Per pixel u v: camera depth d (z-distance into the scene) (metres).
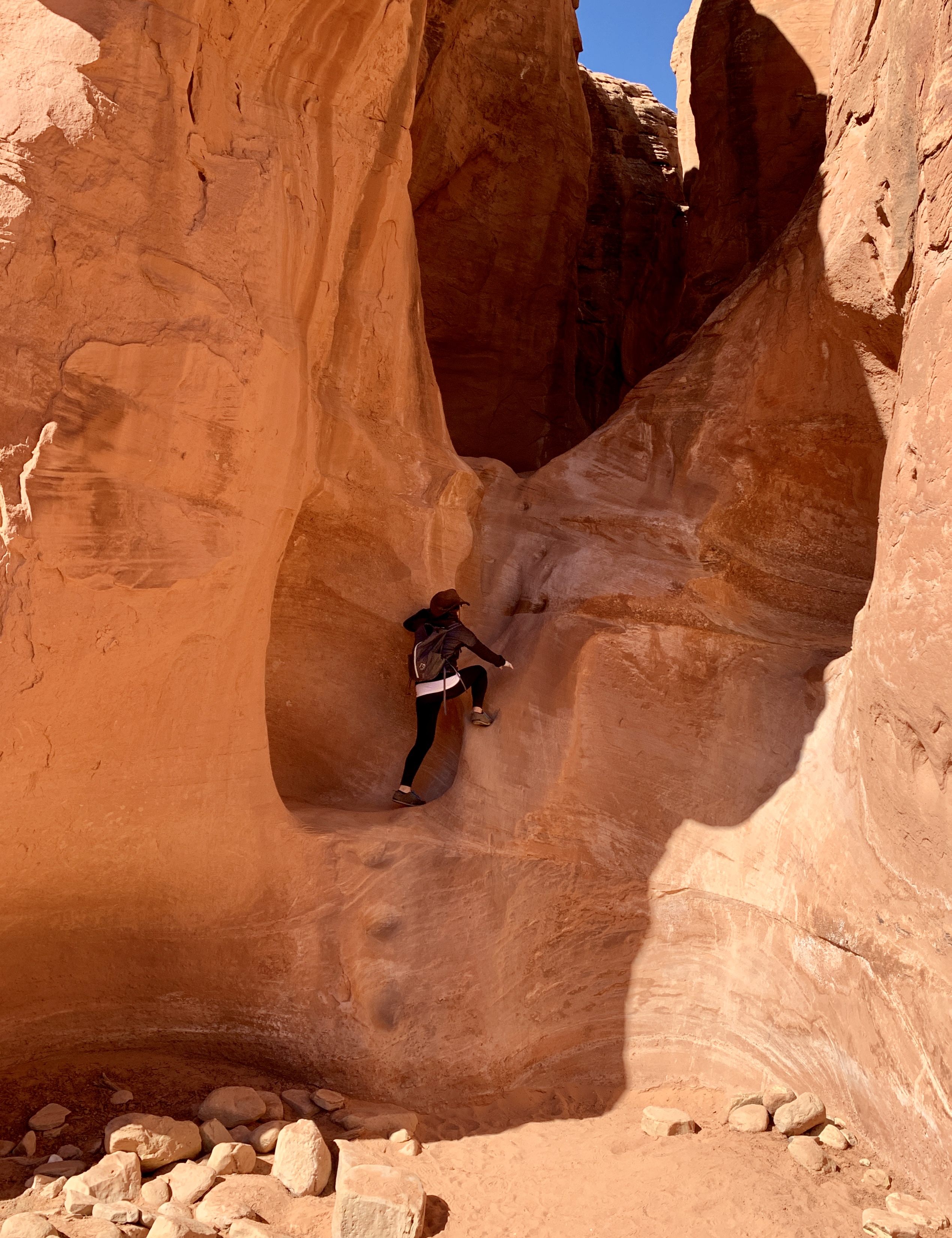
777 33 9.74
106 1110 4.02
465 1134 4.36
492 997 4.92
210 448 4.22
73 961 4.29
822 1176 4.11
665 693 5.57
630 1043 5.05
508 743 5.46
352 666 5.84
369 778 5.80
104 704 4.01
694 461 6.29
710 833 5.25
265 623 4.72
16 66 3.74
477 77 9.57
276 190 4.55
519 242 10.23
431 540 5.91
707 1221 3.73
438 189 9.55
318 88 4.93
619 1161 4.19
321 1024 4.62
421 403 5.95
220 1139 3.85
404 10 5.07
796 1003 4.74
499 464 6.62
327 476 5.43
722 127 10.17
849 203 5.82
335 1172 3.82
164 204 4.04
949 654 3.97
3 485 3.63
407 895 4.98
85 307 3.81
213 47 4.30
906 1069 4.19
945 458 4.08
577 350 12.41
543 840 5.28
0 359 3.62
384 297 5.61
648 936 5.20
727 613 5.92
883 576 4.60
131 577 3.95
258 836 4.64
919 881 4.31
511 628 6.03
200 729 4.39
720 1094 4.83
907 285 5.20
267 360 4.46
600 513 6.30
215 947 4.57
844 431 6.14
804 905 4.78
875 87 5.59
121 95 3.89
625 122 14.16
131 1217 3.27
